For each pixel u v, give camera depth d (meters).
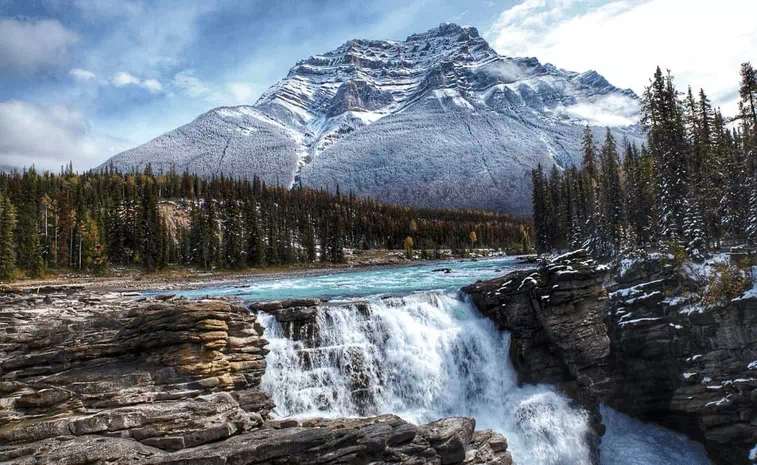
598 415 35.25
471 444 21.95
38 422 19.67
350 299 41.12
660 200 59.81
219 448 18.19
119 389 22.98
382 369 32.88
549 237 119.75
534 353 35.19
